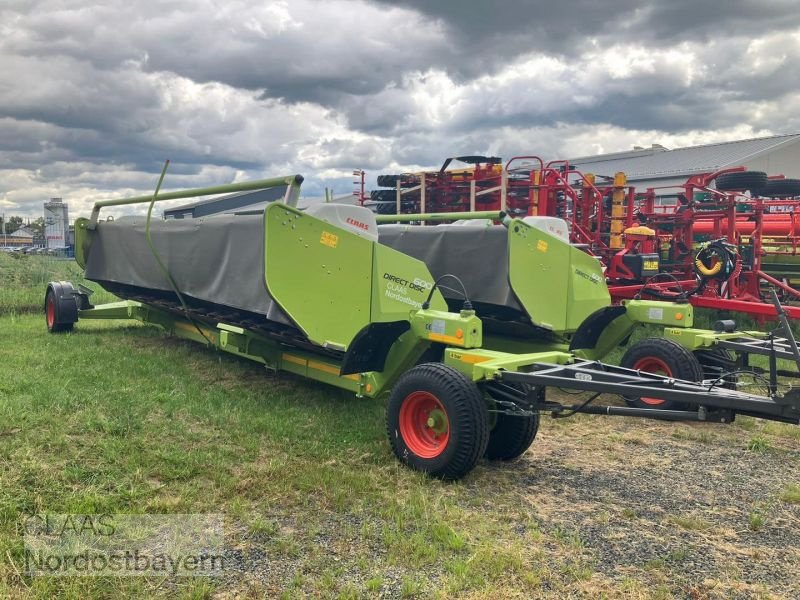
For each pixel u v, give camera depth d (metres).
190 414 5.53
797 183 13.45
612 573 3.30
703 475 4.75
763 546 3.65
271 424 5.34
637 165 32.69
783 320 3.71
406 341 5.19
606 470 4.81
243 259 5.65
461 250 6.84
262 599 2.94
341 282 5.04
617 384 4.04
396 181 14.31
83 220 9.08
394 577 3.17
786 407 3.51
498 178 12.76
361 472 4.47
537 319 6.46
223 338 6.08
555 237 6.66
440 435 4.51
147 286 7.73
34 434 4.70
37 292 12.71
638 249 11.12
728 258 9.70
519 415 4.36
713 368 6.55
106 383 6.27
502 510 4.01
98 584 2.98
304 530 3.62
